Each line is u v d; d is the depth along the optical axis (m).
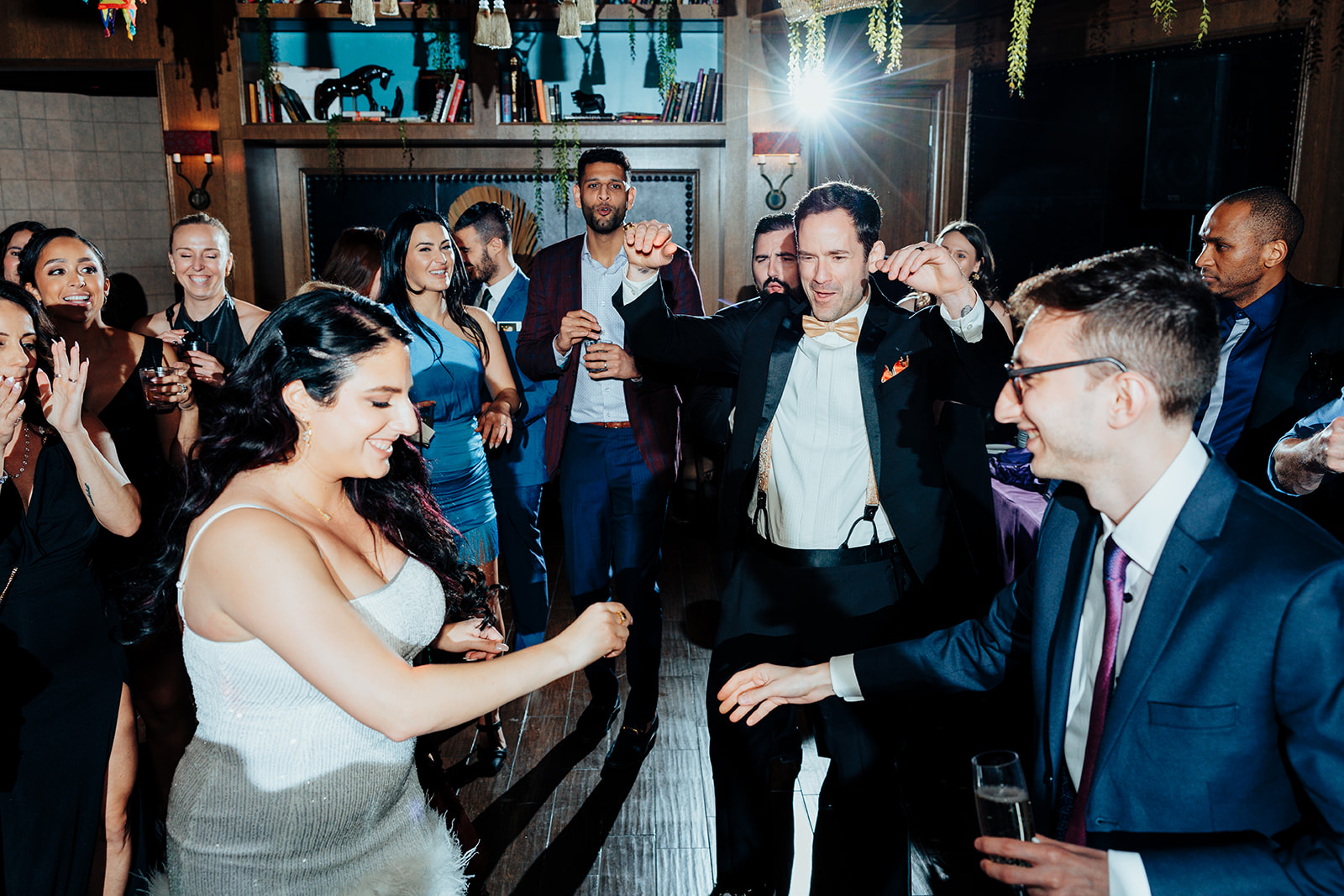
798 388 2.22
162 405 2.41
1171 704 1.12
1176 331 1.09
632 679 3.06
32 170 7.62
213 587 1.30
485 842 2.60
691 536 5.54
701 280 6.39
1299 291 2.66
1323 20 4.36
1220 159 4.73
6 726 1.88
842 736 2.19
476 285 4.38
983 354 1.91
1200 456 1.16
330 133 5.97
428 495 1.77
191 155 6.05
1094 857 1.08
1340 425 1.78
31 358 1.87
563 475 3.17
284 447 1.40
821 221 2.09
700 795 2.83
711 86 6.10
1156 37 4.90
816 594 2.19
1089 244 5.34
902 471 2.11
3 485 1.84
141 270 8.12
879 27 4.39
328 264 3.41
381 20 5.94
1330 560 1.04
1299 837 1.07
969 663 1.55
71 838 2.00
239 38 5.93
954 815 2.64
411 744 1.54
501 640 1.84
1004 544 3.36
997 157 5.68
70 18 5.93
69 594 1.96
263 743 1.36
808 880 2.44
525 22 6.02
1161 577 1.13
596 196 3.10
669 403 3.13
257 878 1.38
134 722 2.11
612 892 2.39
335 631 1.27
